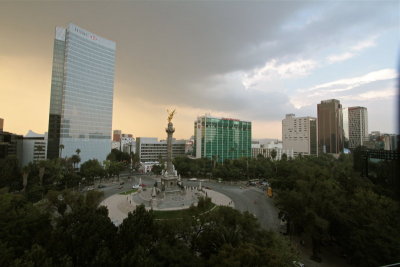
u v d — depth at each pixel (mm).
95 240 31438
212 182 127250
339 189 58250
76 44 146750
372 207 44594
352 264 41375
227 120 197375
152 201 74938
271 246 34062
